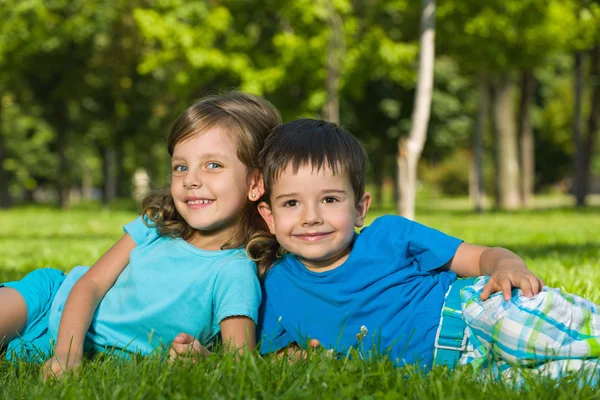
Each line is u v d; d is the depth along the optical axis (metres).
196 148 2.83
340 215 2.63
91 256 6.98
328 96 17.41
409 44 18.11
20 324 3.02
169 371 2.28
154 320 2.83
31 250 8.09
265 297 2.88
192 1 18.17
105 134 30.48
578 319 2.30
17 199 68.38
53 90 26.66
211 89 3.42
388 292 2.68
